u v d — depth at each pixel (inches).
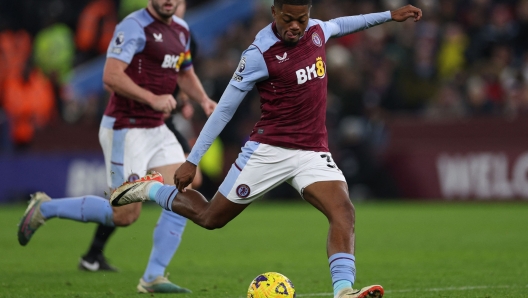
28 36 2874.0
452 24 2721.5
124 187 837.8
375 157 2273.6
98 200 949.8
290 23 717.9
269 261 1206.9
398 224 1758.1
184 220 927.7
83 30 2992.1
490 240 1470.2
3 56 2709.2
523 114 2217.0
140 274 1074.1
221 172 2274.9
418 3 2719.0
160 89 995.9
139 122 978.7
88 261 1100.5
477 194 2240.4
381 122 2305.6
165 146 990.4
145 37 969.5
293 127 749.3
